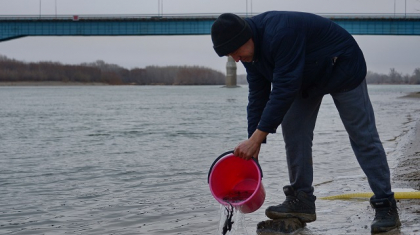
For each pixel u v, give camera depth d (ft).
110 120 66.23
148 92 267.59
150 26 192.24
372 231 11.81
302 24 10.72
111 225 13.93
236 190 12.09
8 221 14.73
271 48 10.62
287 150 12.57
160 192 18.17
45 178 22.04
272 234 12.05
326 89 11.39
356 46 11.25
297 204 12.44
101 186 19.79
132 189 18.94
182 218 14.33
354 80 11.27
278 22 10.65
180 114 78.79
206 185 19.31
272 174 20.84
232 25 10.44
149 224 13.83
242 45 10.60
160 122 61.11
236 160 11.91
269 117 10.86
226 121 61.98
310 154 12.53
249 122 12.41
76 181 21.12
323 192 16.42
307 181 12.52
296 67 10.66
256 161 11.59
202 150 32.17
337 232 11.96
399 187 15.83
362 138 11.87
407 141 31.58
